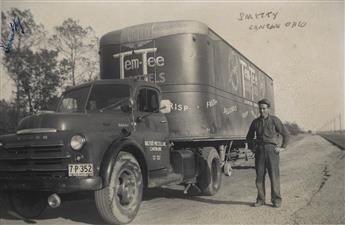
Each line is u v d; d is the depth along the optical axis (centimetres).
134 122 592
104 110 593
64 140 491
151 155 609
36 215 600
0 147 527
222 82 908
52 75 2008
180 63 754
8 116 1911
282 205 614
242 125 1100
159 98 674
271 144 606
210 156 773
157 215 583
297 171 1017
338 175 910
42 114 521
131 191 538
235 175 1047
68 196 582
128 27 795
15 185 508
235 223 515
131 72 779
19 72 1948
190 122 750
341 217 527
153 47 766
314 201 635
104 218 509
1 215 620
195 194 782
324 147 1812
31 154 504
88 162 484
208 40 802
